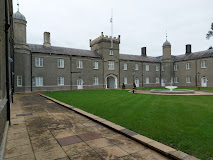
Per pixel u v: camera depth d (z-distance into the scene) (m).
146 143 4.12
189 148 3.84
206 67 33.59
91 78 31.16
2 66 5.79
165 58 41.44
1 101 5.11
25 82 22.59
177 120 6.40
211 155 3.49
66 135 5.01
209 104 10.45
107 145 4.24
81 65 30.02
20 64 22.17
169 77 40.81
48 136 4.93
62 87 27.62
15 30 22.28
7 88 6.19
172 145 4.05
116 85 34.69
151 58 43.41
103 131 5.38
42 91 24.80
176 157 3.35
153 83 41.03
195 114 7.48
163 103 11.01
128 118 6.79
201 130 5.11
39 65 25.50
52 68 26.69
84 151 3.90
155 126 5.61
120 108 9.12
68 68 28.41
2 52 5.85
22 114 7.99
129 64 37.00
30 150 3.98
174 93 18.92
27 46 23.42
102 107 9.48
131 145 4.22
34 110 9.02
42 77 25.69
